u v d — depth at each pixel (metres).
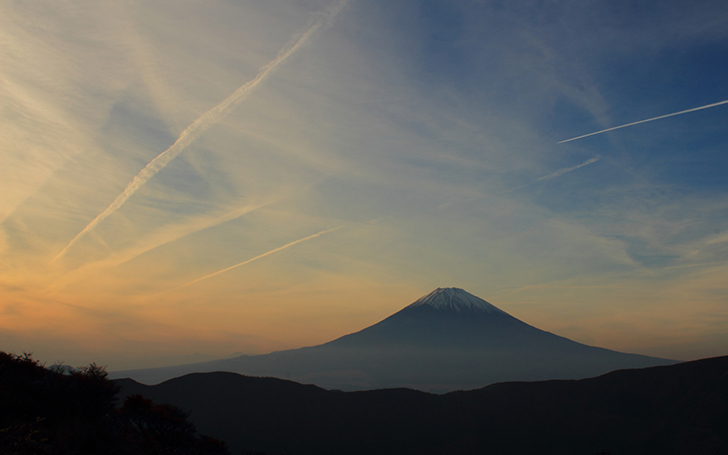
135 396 29.73
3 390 17.98
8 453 11.10
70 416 19.00
